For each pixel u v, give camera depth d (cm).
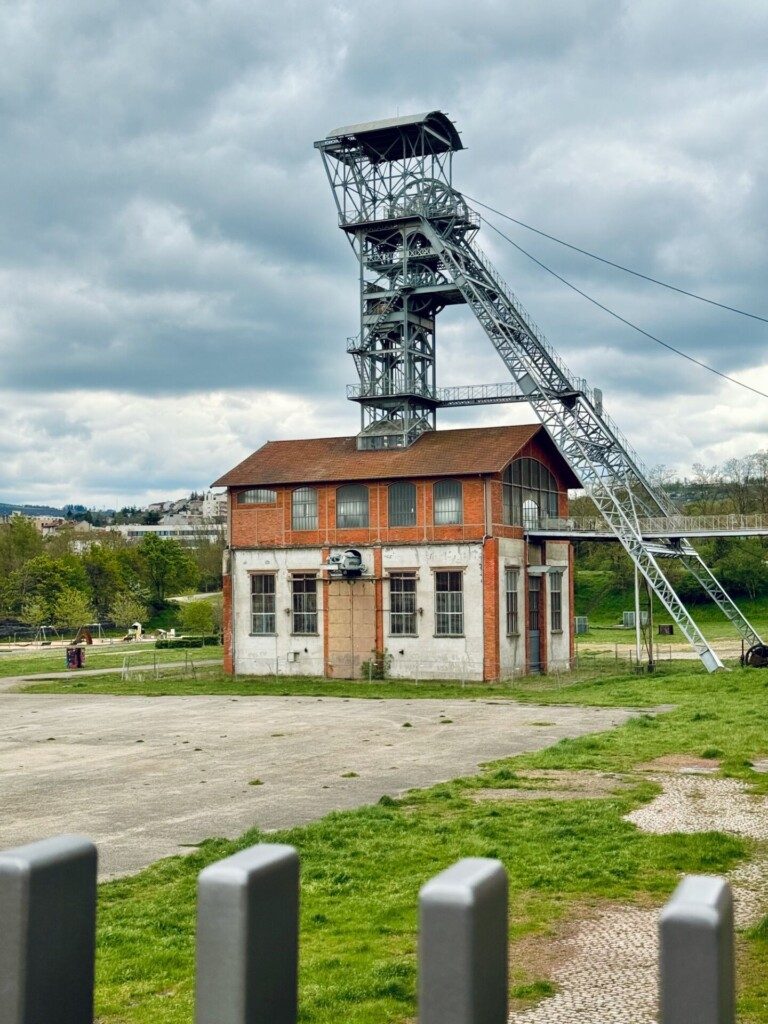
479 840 1446
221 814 1802
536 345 5306
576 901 1168
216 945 220
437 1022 211
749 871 1265
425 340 5694
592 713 3338
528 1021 820
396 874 1295
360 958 973
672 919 204
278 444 5728
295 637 5250
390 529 5081
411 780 2102
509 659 4991
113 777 2272
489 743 2662
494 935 220
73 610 10469
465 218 5434
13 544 12725
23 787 2164
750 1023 798
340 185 5634
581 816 1568
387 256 5566
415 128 5397
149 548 12681
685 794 1747
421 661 4978
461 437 5278
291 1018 232
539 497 5469
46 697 4512
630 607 9925
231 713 3653
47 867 222
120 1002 888
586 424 5241
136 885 1309
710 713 2795
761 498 11006
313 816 1755
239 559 5400
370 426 5488
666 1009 204
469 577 4909
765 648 4878
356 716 3456
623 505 5397
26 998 217
